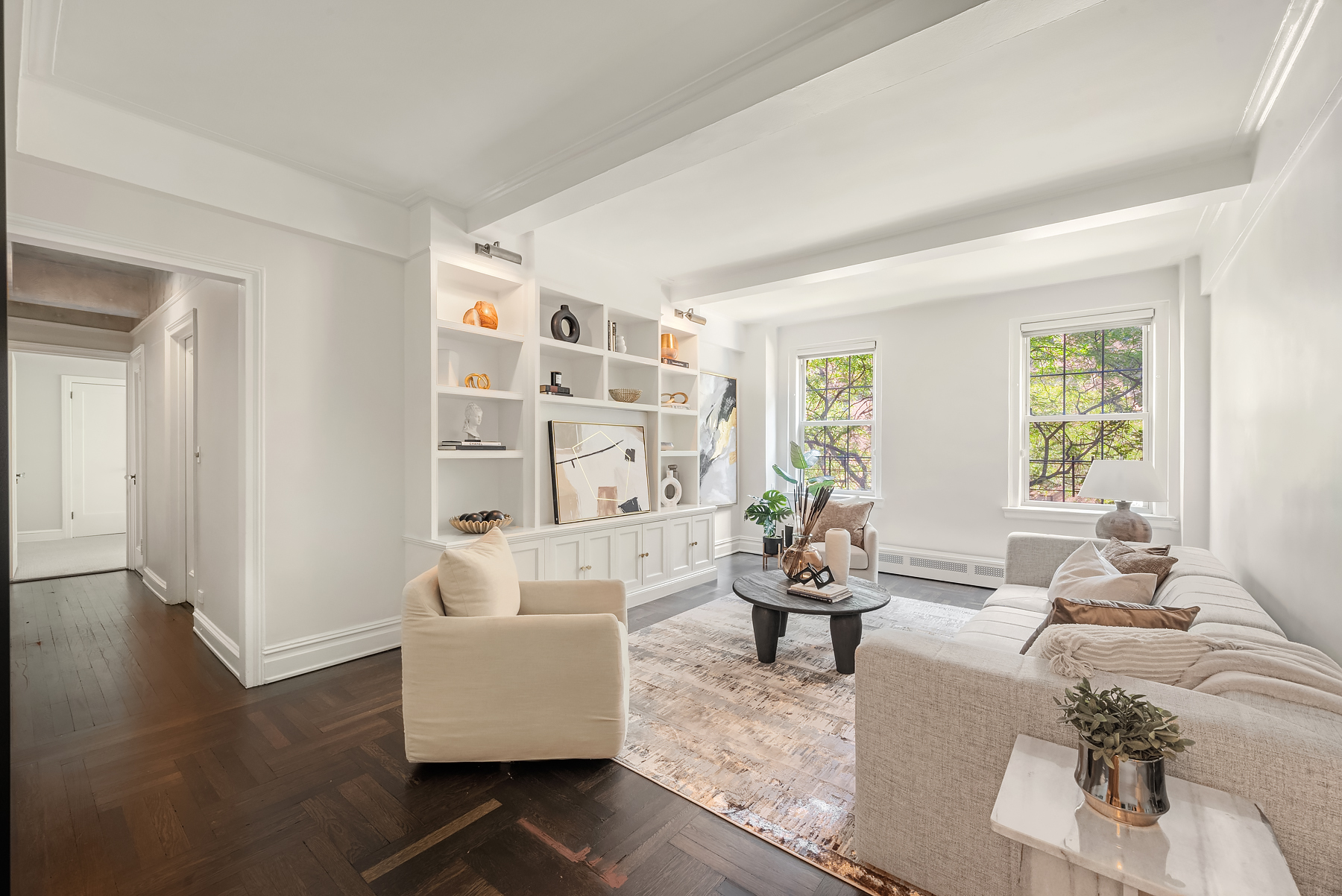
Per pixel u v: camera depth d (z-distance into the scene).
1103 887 1.12
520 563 3.70
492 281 3.81
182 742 2.38
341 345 3.27
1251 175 2.67
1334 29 1.70
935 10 1.76
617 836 1.82
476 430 3.72
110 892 1.60
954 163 2.87
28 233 2.32
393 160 2.89
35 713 2.64
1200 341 4.00
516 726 2.15
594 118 2.51
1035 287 4.92
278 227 2.98
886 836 1.62
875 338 5.78
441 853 1.75
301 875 1.66
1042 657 1.56
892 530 5.62
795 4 1.87
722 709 2.69
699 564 5.16
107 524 7.75
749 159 2.84
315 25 1.96
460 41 2.04
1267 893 0.92
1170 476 4.35
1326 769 1.12
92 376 7.67
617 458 4.56
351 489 3.32
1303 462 2.03
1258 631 1.74
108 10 1.88
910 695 1.57
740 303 5.54
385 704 2.74
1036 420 4.94
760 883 1.63
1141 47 2.02
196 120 2.54
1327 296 1.80
